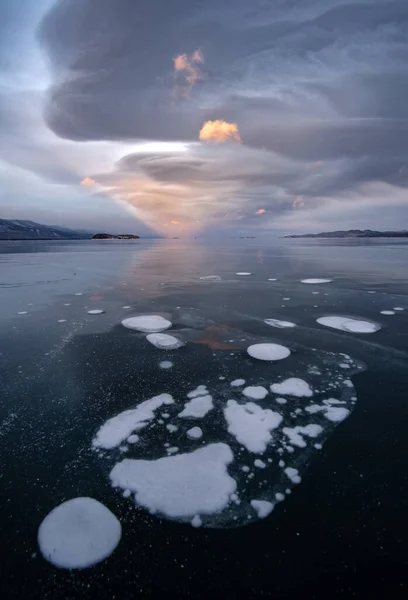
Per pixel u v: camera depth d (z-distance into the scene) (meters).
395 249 24.88
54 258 18.62
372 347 3.95
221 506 1.66
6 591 1.27
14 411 2.55
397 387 2.93
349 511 1.62
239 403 2.68
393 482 1.80
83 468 1.93
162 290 8.00
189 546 1.44
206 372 3.28
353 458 2.00
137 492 1.74
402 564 1.36
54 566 1.36
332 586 1.28
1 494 1.72
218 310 5.90
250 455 2.05
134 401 2.72
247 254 21.58
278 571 1.34
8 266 13.95
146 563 1.37
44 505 1.66
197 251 25.95
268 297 7.08
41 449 2.10
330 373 3.23
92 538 1.47
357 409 2.56
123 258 18.62
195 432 2.29
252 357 3.66
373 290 7.78
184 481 1.82
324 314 5.57
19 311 5.82
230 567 1.35
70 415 2.50
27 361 3.55
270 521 1.57
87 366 3.43
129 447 2.13
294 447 2.12
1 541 1.46
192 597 1.25
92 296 7.24
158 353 3.80
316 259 16.67
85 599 1.24
